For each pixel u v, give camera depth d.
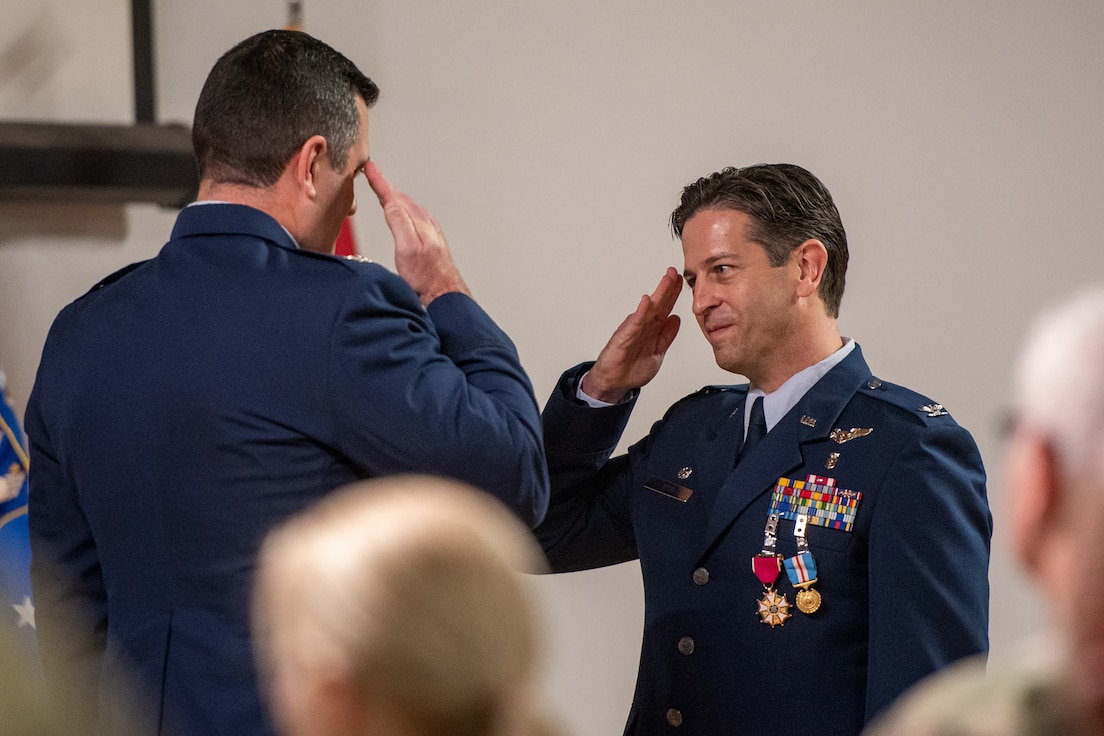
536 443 3.40
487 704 1.52
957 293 7.05
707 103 6.79
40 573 3.52
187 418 3.16
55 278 6.10
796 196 4.04
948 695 1.62
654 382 6.65
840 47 6.95
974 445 3.92
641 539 4.23
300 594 1.59
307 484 3.17
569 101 6.64
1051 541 1.58
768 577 3.86
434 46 6.49
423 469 3.18
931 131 7.04
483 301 6.54
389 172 6.44
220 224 3.38
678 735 3.96
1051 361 1.60
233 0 6.31
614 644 6.58
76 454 3.31
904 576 3.65
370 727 1.53
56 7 6.09
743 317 4.03
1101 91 7.20
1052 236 7.14
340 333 3.17
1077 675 1.53
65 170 5.80
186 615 3.14
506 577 1.55
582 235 6.64
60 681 3.21
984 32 7.11
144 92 6.12
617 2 6.69
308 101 3.47
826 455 3.93
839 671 3.77
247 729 3.03
